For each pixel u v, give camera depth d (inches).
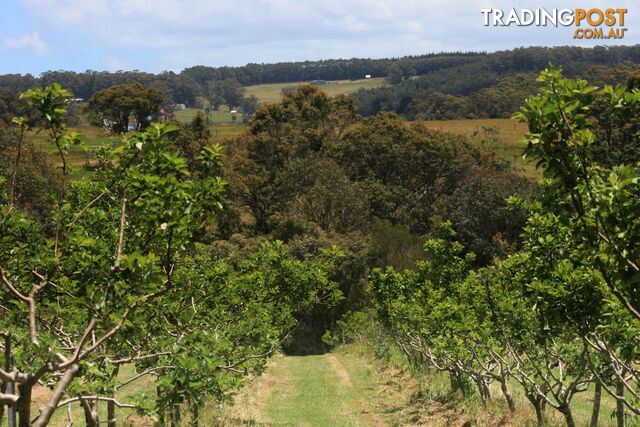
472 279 624.7
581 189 209.9
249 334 454.0
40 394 760.3
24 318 358.6
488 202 2075.5
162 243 256.4
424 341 909.8
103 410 718.5
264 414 818.2
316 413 837.8
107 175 386.0
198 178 256.5
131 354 383.9
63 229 280.5
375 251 1801.2
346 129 3080.7
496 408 719.7
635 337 323.9
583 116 205.2
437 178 2795.3
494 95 5221.5
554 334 365.7
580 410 724.7
